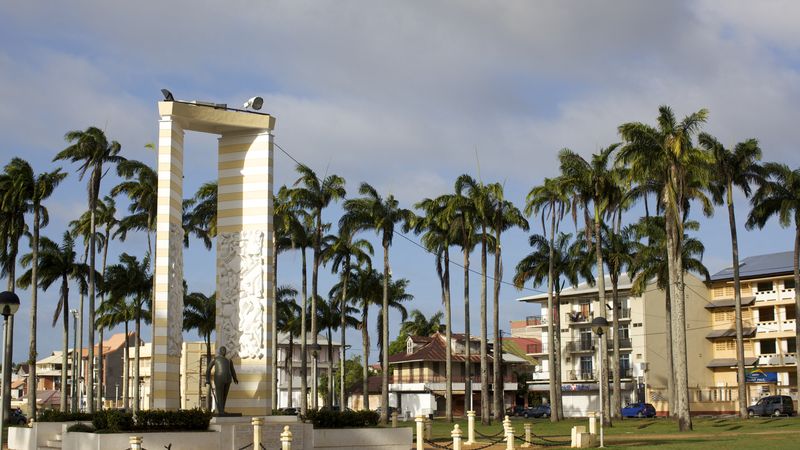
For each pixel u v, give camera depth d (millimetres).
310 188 70250
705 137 69562
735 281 69562
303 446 34344
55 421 41375
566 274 80688
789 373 100062
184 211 71062
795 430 49812
